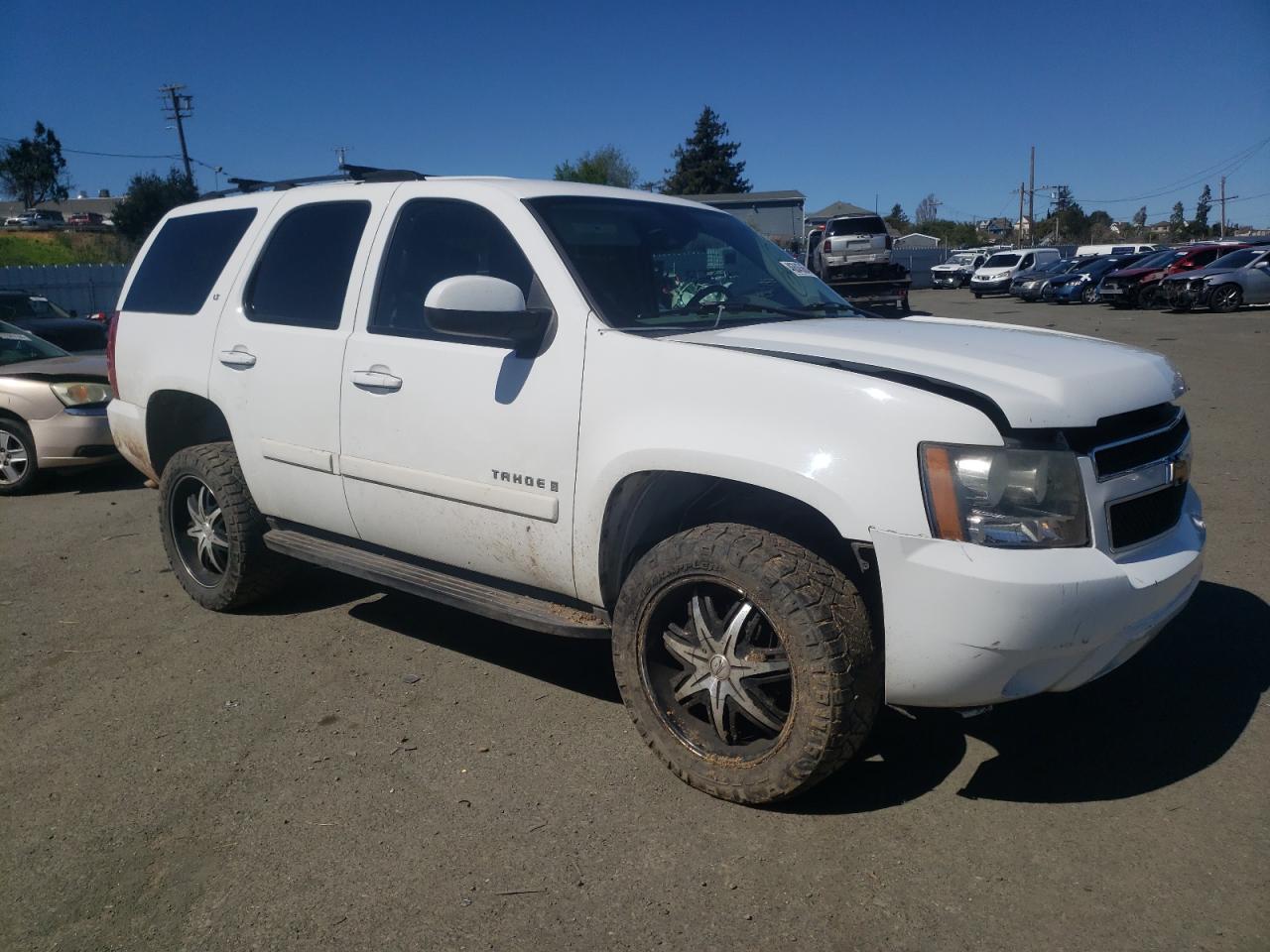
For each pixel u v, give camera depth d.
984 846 2.98
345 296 4.30
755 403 3.08
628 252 3.88
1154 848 2.93
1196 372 13.07
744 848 3.02
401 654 4.62
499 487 3.70
